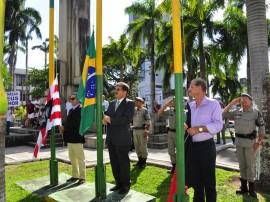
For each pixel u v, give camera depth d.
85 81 4.66
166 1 13.37
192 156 3.52
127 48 29.42
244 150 4.99
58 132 12.08
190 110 3.68
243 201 4.71
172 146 6.50
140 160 7.25
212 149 3.51
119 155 4.72
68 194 4.75
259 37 5.38
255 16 5.40
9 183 5.75
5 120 2.23
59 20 15.44
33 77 34.53
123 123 4.64
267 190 5.23
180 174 3.02
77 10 14.99
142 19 27.11
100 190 4.48
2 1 2.17
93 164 7.43
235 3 20.14
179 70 3.02
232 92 36.47
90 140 10.68
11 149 10.66
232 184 5.65
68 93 14.38
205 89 3.59
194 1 10.07
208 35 20.27
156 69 28.06
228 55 20.81
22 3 34.25
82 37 14.92
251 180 4.93
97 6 4.51
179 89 3.00
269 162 5.26
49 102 5.23
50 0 5.61
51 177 5.46
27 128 13.95
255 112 4.91
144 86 52.66
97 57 4.50
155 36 26.83
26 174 6.66
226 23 19.97
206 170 3.47
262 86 5.38
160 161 7.77
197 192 3.78
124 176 4.75
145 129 7.16
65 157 8.41
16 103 14.04
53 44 5.64
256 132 5.01
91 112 4.55
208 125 3.36
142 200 4.40
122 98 4.80
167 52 23.06
